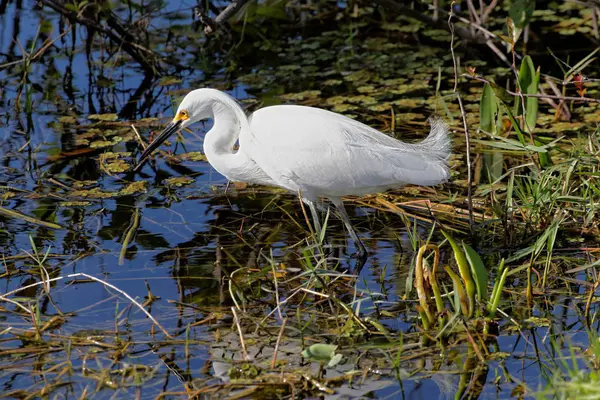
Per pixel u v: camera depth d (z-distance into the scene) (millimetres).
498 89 10438
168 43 17703
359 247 10125
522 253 9570
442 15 17344
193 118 10766
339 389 7457
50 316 8812
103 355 8062
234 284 9266
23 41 17312
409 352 8039
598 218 10578
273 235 10805
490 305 8375
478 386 7488
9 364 7879
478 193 11539
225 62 17062
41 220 11031
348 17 19078
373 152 9844
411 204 11555
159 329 8555
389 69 16375
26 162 12812
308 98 14977
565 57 16359
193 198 11828
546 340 8211
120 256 10031
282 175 10086
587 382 6984
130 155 12977
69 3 16281
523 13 13805
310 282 9297
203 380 7637
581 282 9266
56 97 15438
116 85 16078
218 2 18234
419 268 8312
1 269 9812
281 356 8023
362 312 8914
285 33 18609
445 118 13953
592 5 15172
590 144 11172
